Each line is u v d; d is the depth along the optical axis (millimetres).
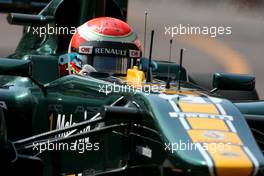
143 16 38438
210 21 39406
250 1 39156
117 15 30375
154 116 18297
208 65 38844
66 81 22406
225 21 39531
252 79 21891
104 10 29094
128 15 38250
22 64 21156
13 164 18547
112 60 23781
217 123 18281
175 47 39125
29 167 18703
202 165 16766
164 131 17812
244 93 30766
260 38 39438
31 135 24281
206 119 18375
